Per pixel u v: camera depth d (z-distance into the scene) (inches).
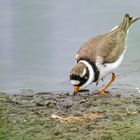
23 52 820.0
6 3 1056.2
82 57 619.8
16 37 887.7
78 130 488.4
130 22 681.6
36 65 758.5
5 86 681.0
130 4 1050.1
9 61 778.2
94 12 1005.8
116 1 1075.9
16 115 538.0
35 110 557.6
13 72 736.3
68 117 526.9
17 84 688.4
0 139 468.1
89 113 540.1
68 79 703.1
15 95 632.4
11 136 475.5
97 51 623.8
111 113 540.7
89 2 1074.7
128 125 499.2
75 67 613.3
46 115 537.0
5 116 534.0
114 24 922.7
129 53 789.9
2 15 989.2
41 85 684.1
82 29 905.5
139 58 770.8
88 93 636.1
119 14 984.3
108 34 652.1
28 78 713.0
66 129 491.8
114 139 463.8
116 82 689.0
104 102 585.6
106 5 1049.5
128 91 645.9
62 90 661.3
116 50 636.7
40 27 924.6
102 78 638.5
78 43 841.5
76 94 614.9
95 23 941.8
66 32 897.5
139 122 508.1
